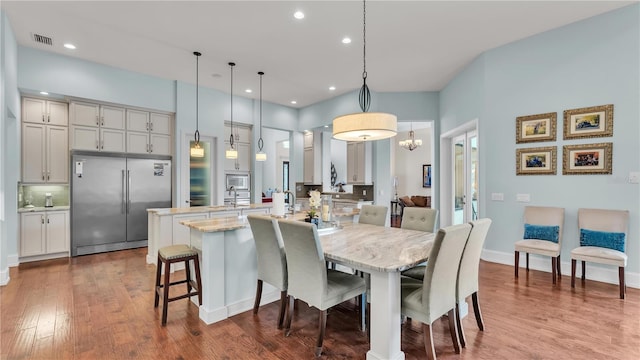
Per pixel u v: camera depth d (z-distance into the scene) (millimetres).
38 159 4613
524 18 3471
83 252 4770
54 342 2246
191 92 5738
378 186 6176
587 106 3518
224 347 2201
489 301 2961
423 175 10195
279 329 2473
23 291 3256
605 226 3295
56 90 4402
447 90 5602
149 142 5406
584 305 2848
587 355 2066
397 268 1808
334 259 2078
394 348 1914
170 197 5613
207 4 3139
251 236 2904
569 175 3646
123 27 3619
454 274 2078
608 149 3389
